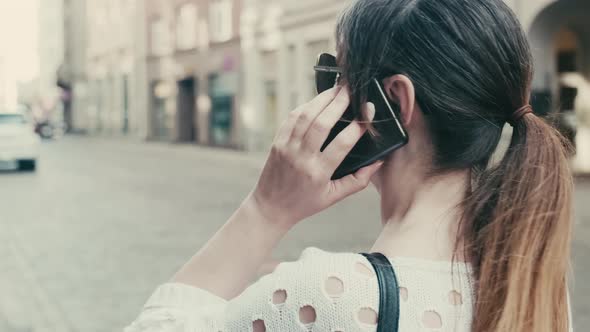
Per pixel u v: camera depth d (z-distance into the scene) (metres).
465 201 0.84
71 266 6.34
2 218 9.53
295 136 0.84
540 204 0.82
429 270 0.79
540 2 13.47
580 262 6.17
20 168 18.59
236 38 26.58
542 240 0.81
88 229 8.51
